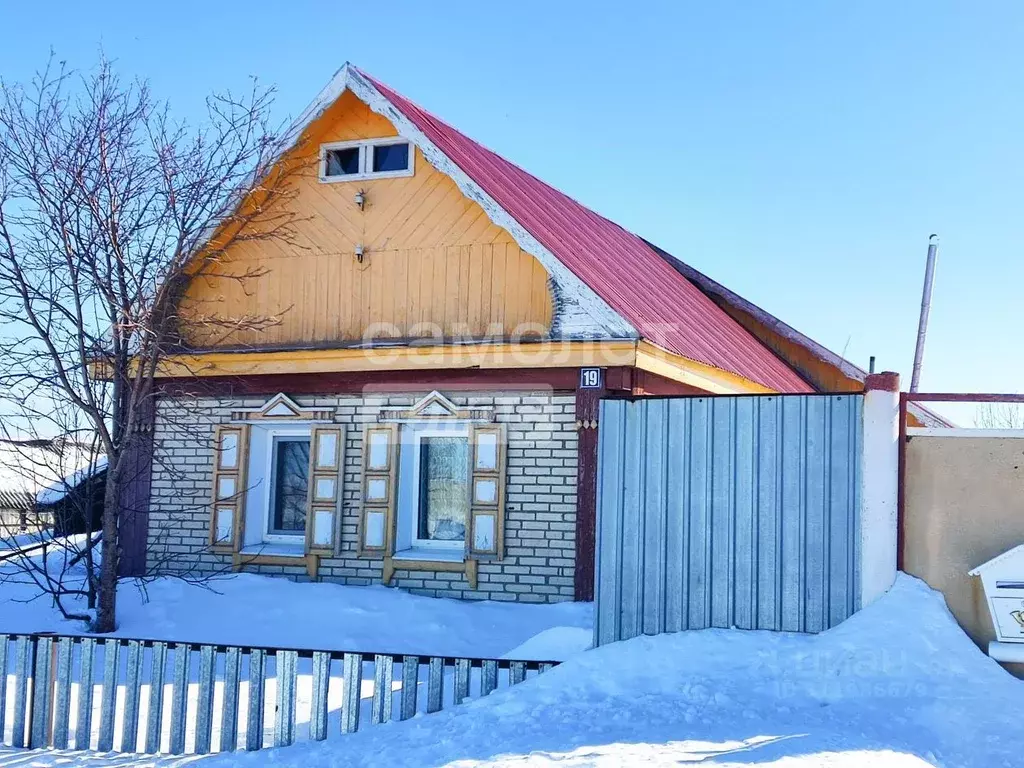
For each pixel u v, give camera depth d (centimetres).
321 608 1092
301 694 823
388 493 1201
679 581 791
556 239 1267
